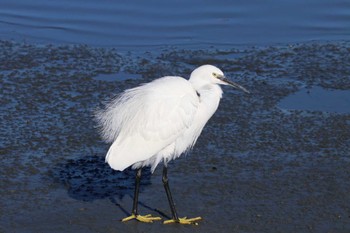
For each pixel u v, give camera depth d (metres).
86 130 15.07
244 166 13.55
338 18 22.61
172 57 19.83
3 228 11.16
